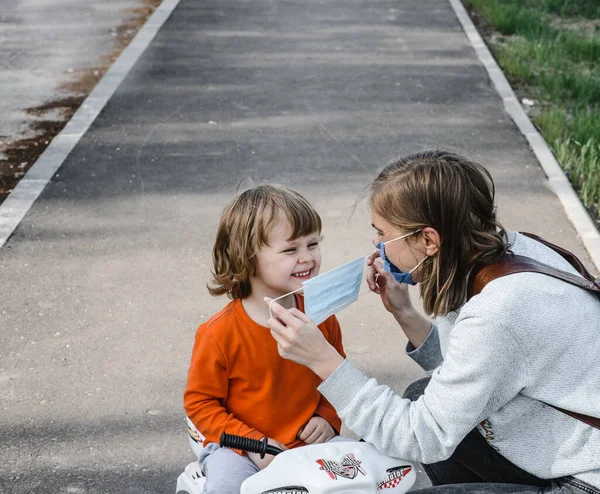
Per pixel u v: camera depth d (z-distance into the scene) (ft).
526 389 6.77
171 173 19.67
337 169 20.02
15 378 12.38
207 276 15.35
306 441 8.37
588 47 30.81
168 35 31.50
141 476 10.52
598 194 19.08
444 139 22.00
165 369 12.67
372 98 25.02
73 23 33.65
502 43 32.04
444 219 6.95
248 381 8.24
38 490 10.23
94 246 16.33
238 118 23.24
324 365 7.27
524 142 22.03
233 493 7.68
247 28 32.73
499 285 6.82
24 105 24.38
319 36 31.73
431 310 7.39
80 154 20.70
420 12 36.01
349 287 7.74
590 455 6.74
